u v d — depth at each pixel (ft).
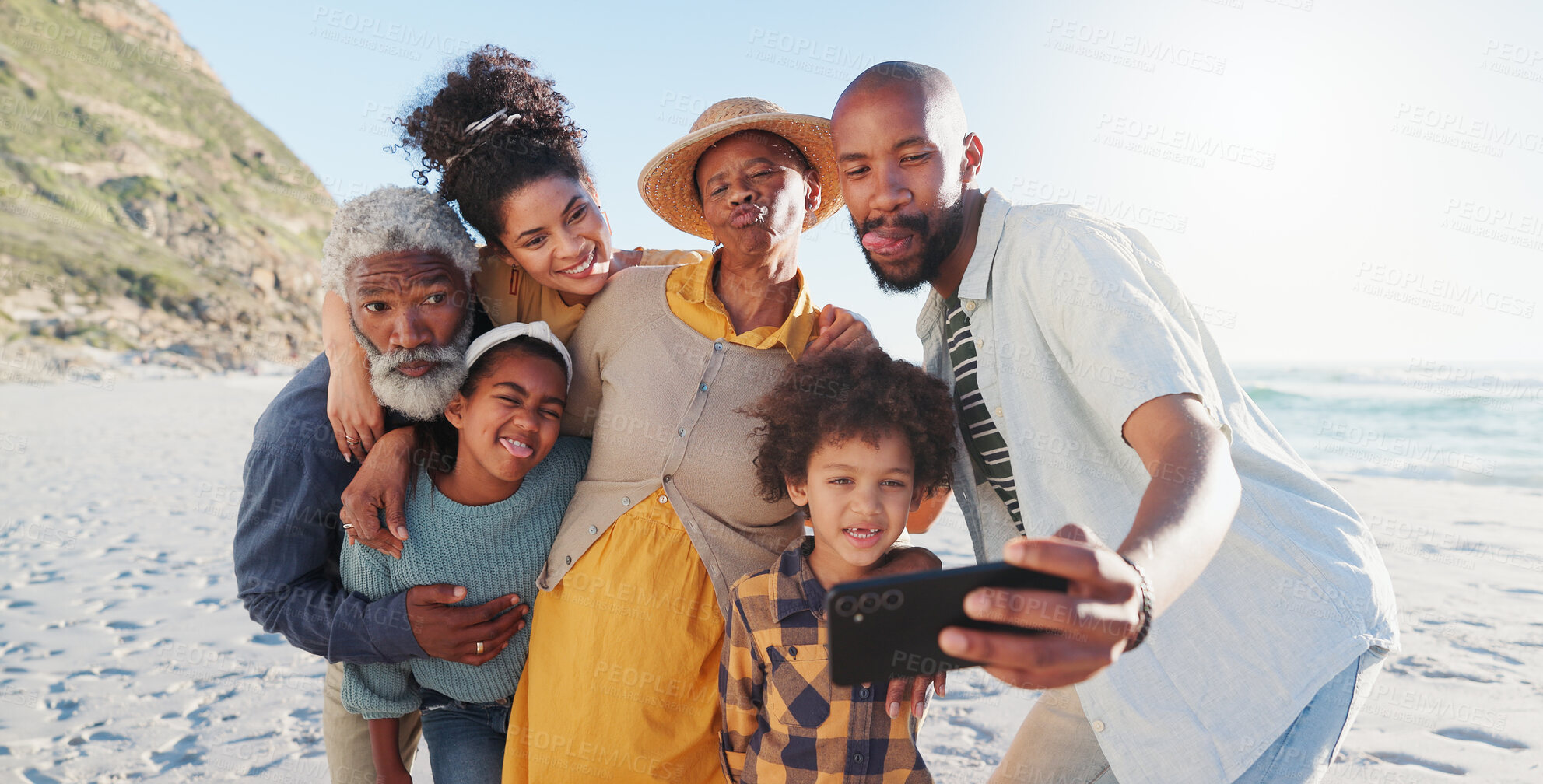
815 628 3.44
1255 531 3.03
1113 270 2.92
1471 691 7.52
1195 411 2.61
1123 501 3.13
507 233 3.92
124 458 22.76
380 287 3.58
